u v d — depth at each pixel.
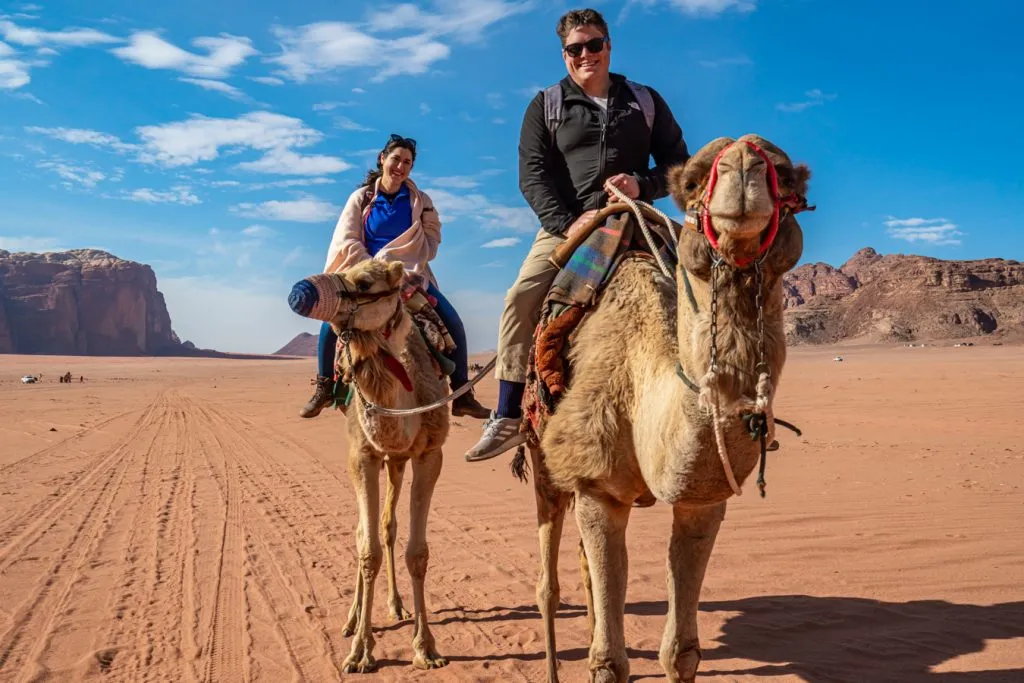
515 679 5.82
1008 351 140.75
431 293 7.36
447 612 7.39
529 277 5.59
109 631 6.88
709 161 3.54
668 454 3.82
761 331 3.48
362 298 5.85
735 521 9.97
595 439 4.34
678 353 3.98
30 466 17.25
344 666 6.09
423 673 6.01
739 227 3.27
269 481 14.81
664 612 7.15
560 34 5.74
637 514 10.88
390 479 7.39
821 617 6.78
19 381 81.00
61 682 5.83
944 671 5.61
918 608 6.87
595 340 4.54
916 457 14.51
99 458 18.64
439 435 6.60
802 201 3.47
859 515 10.04
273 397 46.44
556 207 5.57
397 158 7.45
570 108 5.69
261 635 6.79
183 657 6.30
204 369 140.00
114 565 8.95
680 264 3.81
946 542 8.70
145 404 41.16
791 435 18.20
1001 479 12.07
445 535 10.12
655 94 5.83
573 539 9.73
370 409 6.00
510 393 5.68
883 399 27.36
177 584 8.22
